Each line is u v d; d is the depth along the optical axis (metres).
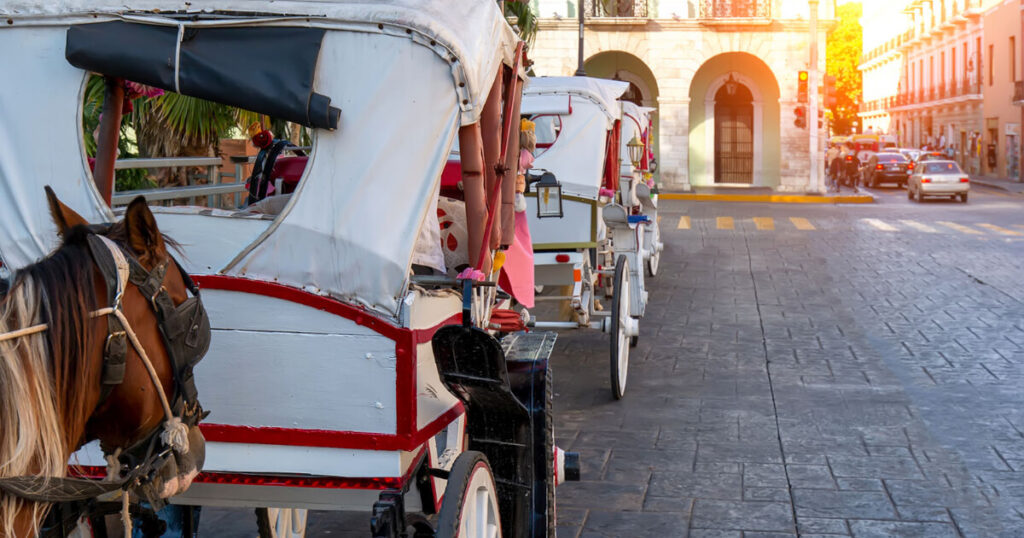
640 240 11.49
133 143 8.67
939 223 26.17
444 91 3.44
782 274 16.58
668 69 35.97
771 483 6.63
